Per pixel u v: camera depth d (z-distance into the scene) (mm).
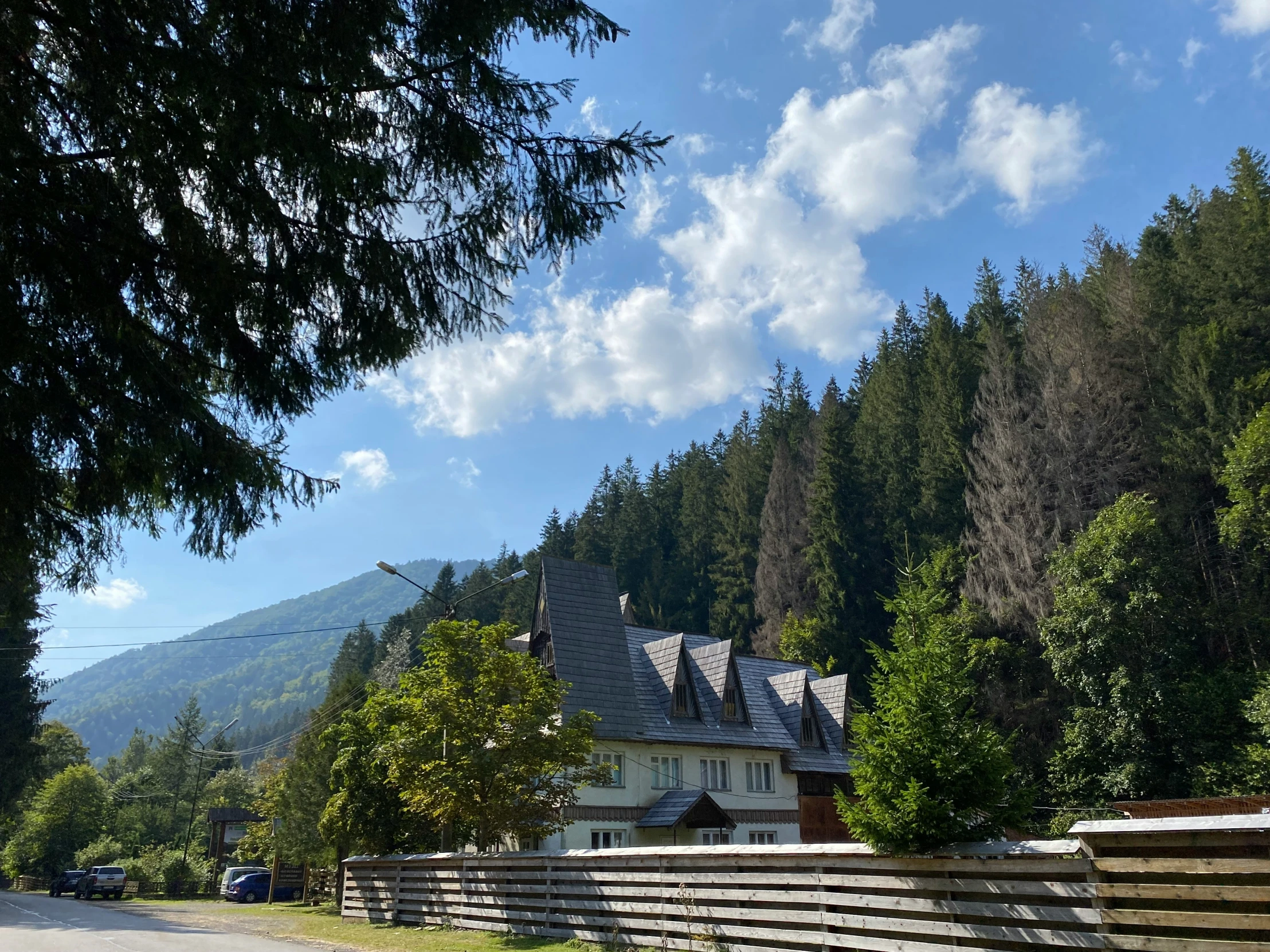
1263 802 22812
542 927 15633
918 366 70625
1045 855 9055
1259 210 44656
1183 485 41062
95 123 6223
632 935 13789
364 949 15602
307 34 6250
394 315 7457
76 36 5891
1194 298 46531
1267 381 38844
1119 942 8328
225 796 82062
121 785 81625
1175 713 31578
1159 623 33500
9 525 6711
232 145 6301
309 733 33562
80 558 7504
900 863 10375
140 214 6562
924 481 57562
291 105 6613
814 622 54875
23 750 44094
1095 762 33500
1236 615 34406
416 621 79438
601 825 28438
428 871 19641
